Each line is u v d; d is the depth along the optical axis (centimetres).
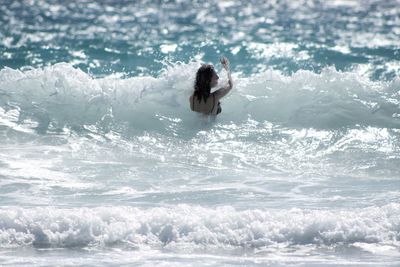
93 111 4191
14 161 3516
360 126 4088
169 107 4216
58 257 2362
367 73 7169
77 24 11062
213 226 2556
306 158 3719
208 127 4112
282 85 4394
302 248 2488
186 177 3362
